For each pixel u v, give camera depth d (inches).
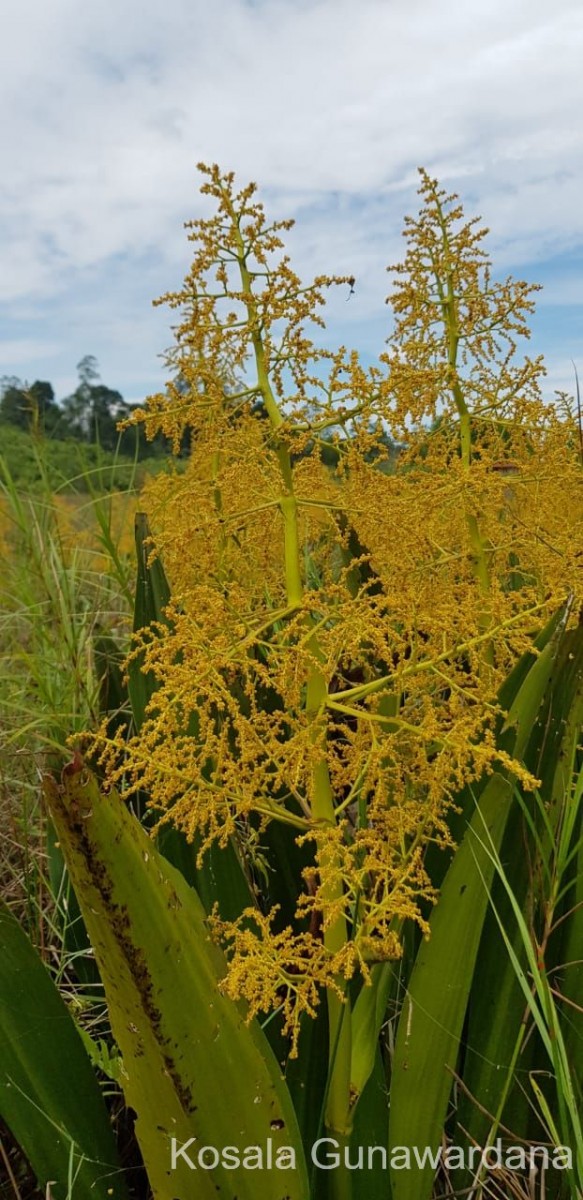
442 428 107.3
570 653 77.6
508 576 122.2
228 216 65.0
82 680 147.9
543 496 121.6
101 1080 97.8
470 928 68.5
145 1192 88.9
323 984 64.8
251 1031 68.3
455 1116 85.4
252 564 99.2
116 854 54.3
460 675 74.2
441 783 68.5
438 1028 69.0
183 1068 59.5
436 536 100.4
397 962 87.3
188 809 66.4
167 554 104.7
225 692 63.7
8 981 72.1
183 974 58.3
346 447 77.3
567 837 75.7
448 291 99.2
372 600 68.2
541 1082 84.3
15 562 194.9
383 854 68.4
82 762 52.8
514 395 106.4
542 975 72.4
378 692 69.0
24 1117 72.5
